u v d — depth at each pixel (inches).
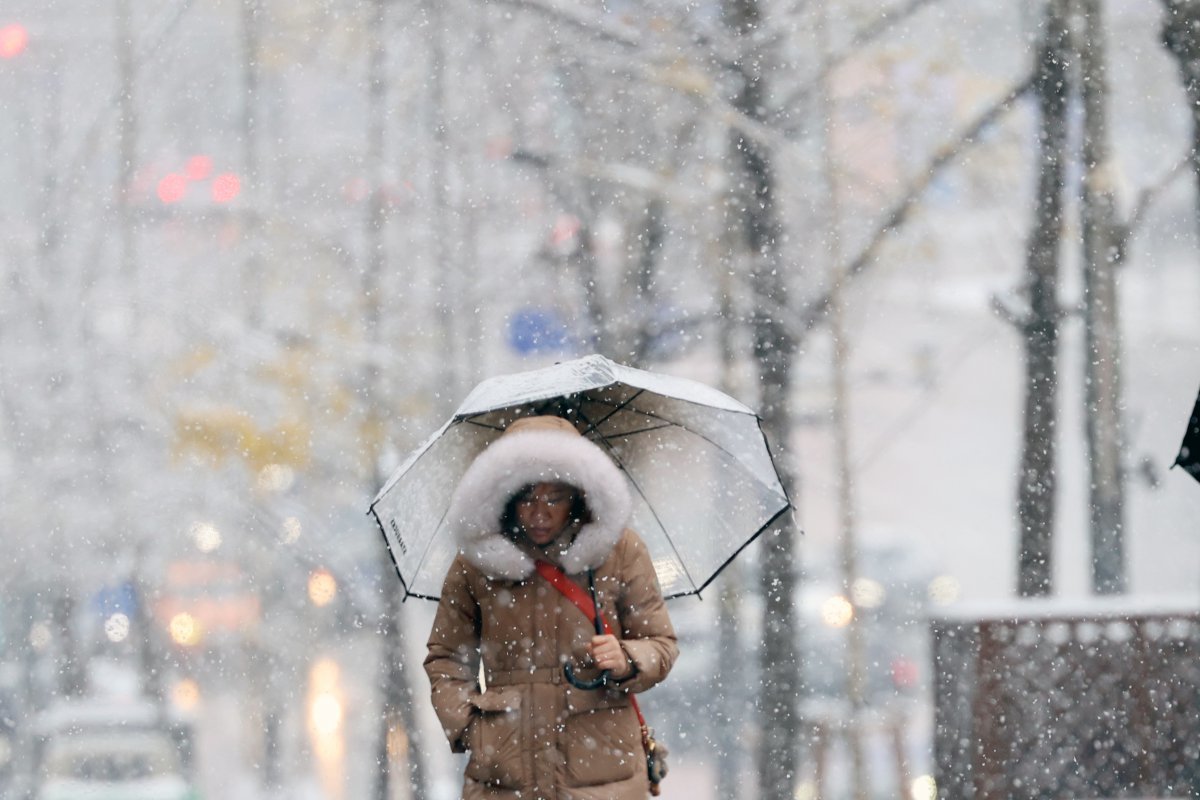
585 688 770.2
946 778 1358.3
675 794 2532.0
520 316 2864.2
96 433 3137.3
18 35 2859.3
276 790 2827.3
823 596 3304.6
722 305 2368.4
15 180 3294.8
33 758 2576.3
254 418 2807.6
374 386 2844.5
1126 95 2568.9
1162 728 1338.6
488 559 780.6
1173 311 3149.6
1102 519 2234.3
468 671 810.2
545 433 784.3
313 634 3132.4
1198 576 2815.0
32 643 3255.4
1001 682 1355.8
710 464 853.8
